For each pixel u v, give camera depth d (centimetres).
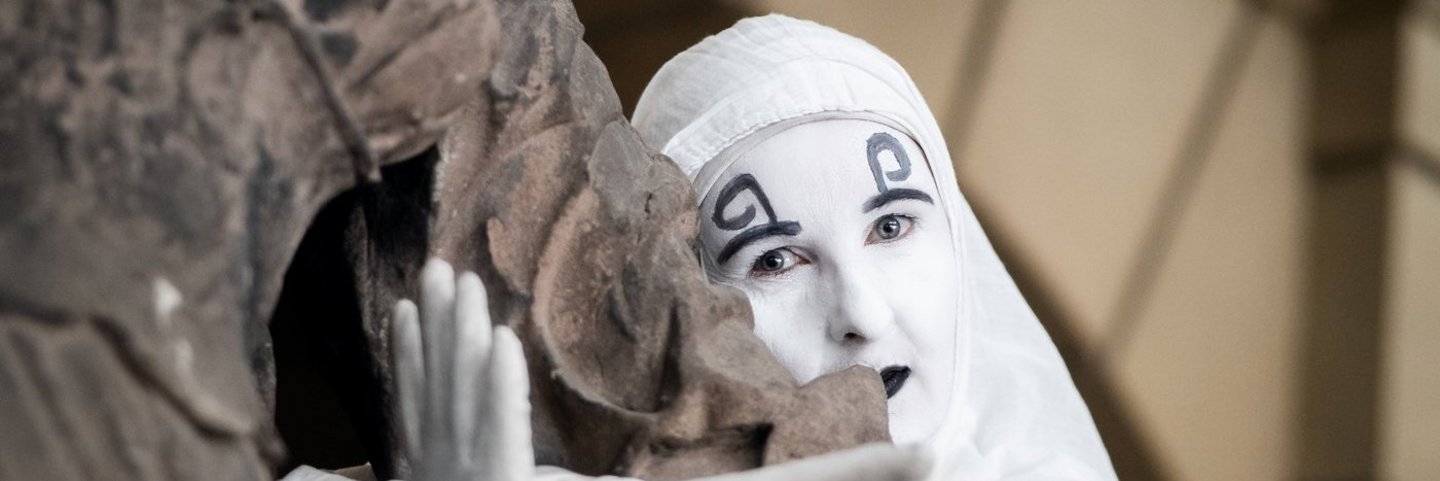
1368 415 324
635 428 125
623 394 129
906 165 170
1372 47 329
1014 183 289
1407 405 325
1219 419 317
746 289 167
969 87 285
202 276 104
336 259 134
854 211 166
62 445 97
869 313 162
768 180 167
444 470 112
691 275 133
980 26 285
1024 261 294
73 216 100
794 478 111
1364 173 329
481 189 130
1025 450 181
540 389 129
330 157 116
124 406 98
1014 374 195
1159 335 310
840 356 163
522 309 130
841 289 164
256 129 109
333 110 114
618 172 134
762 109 169
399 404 118
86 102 103
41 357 97
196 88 106
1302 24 328
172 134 105
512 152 130
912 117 174
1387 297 326
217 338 104
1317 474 327
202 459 100
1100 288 301
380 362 132
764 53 175
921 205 170
